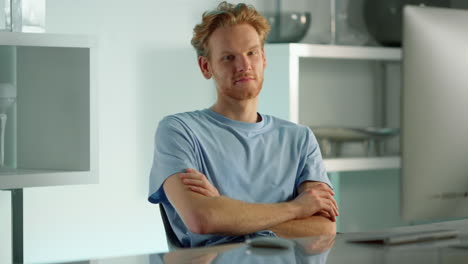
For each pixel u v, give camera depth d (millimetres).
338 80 3506
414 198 1209
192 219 1778
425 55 1195
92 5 2889
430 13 1198
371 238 1190
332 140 3172
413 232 1291
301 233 1870
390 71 3668
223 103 2041
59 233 2816
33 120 2361
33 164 2365
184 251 1072
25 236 2730
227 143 1977
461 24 1224
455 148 1234
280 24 3031
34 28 2244
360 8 3408
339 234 1280
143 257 1013
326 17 3350
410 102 1191
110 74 2939
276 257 1001
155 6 3047
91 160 2271
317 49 3033
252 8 2057
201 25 2068
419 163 1207
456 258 1013
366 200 3631
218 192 1879
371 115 3631
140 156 3025
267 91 3043
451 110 1226
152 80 3049
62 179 2217
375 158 3240
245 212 1799
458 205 1249
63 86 2318
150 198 1941
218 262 956
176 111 3123
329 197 1959
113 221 2955
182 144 1901
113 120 2949
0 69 2326
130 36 2986
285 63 2957
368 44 3396
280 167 2014
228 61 2008
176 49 3111
